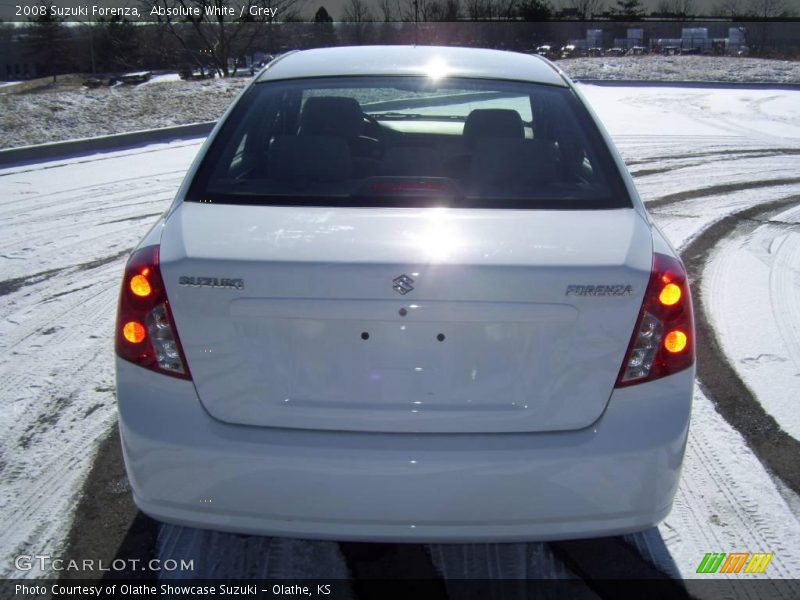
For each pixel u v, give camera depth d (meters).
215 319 2.20
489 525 2.22
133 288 2.28
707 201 8.41
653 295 2.24
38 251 6.37
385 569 2.77
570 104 3.20
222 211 2.50
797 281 5.79
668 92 21.50
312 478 2.18
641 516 2.27
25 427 3.65
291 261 2.17
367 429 2.21
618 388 2.21
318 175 2.77
